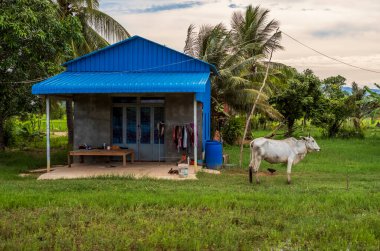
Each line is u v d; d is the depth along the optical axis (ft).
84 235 26.40
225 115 99.91
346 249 23.89
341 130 123.13
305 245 25.23
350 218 30.63
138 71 62.80
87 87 53.57
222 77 89.25
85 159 64.44
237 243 25.16
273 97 102.58
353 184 46.85
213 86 91.30
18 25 54.95
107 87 53.47
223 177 52.49
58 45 63.31
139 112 64.69
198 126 63.16
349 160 70.85
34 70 63.00
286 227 28.48
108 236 26.16
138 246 24.54
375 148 90.07
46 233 26.78
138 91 53.26
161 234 26.25
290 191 41.32
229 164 63.77
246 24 103.40
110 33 81.71
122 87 53.36
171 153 63.62
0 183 46.42
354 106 119.65
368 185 46.09
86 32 82.28
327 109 110.32
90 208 32.91
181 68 62.90
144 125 64.75
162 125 63.57
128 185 44.45
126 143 64.85
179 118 63.36
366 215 31.14
